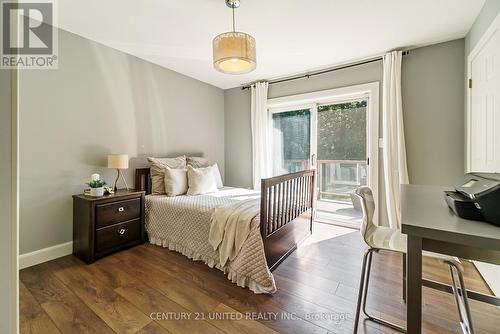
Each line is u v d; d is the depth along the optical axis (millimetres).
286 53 2840
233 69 2012
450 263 1062
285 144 3924
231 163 4383
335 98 3412
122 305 1592
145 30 2326
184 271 2061
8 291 692
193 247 2271
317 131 3633
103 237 2293
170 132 3418
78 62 2422
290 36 2438
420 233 746
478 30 2043
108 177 2703
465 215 817
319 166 3680
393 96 2727
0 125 670
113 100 2734
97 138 2598
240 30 2322
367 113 3211
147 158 3104
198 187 2945
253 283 1791
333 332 1371
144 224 2703
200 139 3922
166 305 1601
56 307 1562
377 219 2982
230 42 1736
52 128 2260
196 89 3824
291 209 2434
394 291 1762
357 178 3375
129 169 2916
